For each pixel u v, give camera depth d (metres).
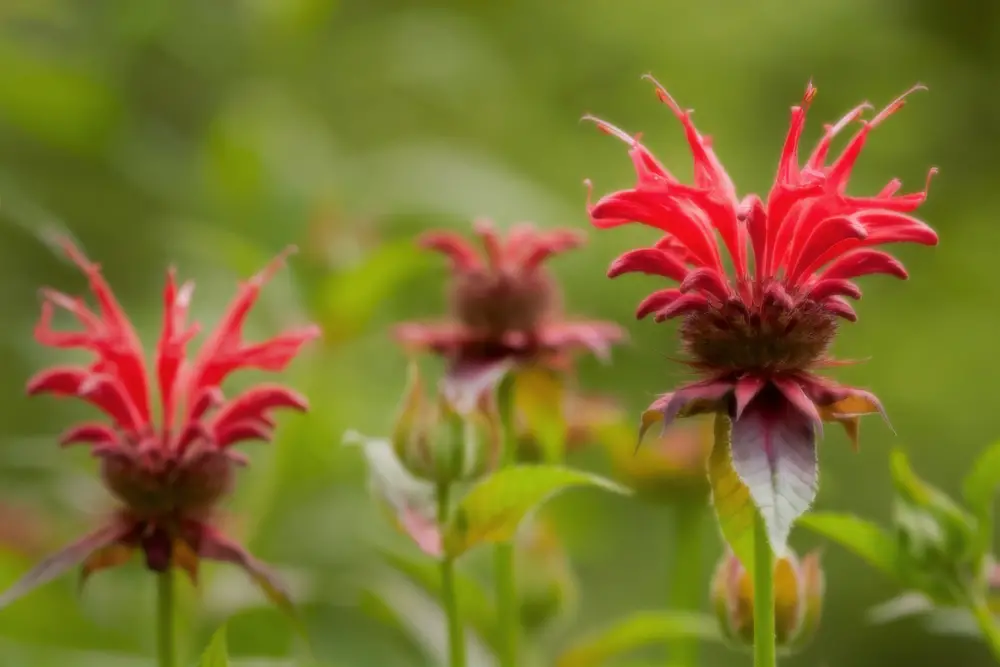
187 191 1.05
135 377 0.76
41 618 0.86
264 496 0.91
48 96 0.99
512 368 0.82
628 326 1.28
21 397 1.11
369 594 0.83
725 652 1.14
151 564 0.74
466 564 0.93
